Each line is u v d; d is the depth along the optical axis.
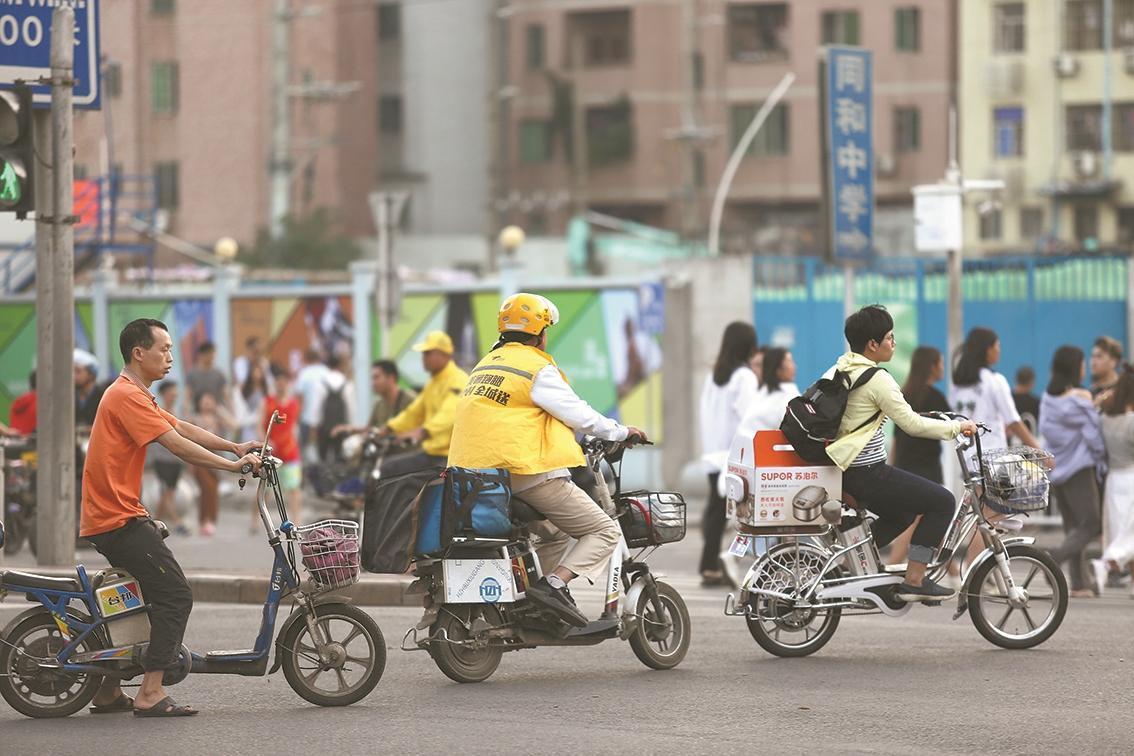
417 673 25.69
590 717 22.05
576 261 141.62
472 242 155.62
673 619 26.27
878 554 27.09
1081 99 139.88
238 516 62.03
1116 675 24.95
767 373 34.97
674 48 162.62
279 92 132.00
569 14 164.00
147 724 21.91
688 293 65.31
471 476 24.28
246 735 21.08
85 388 46.12
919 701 22.98
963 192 45.56
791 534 26.81
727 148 161.62
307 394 60.81
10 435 44.41
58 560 35.19
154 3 149.25
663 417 65.19
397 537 24.25
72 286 35.34
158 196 147.62
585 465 25.16
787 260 64.69
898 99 155.75
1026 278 63.66
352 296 71.50
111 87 148.00
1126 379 35.53
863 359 26.80
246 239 147.88
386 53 163.12
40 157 35.31
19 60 35.25
